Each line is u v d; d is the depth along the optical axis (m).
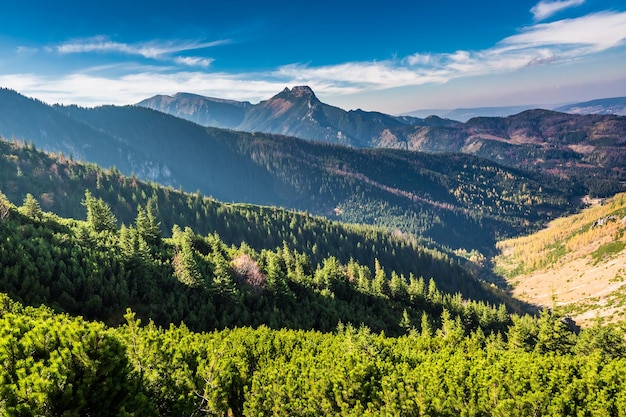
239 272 70.75
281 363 27.09
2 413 9.97
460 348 33.00
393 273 106.62
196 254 75.62
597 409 18.69
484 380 21.11
